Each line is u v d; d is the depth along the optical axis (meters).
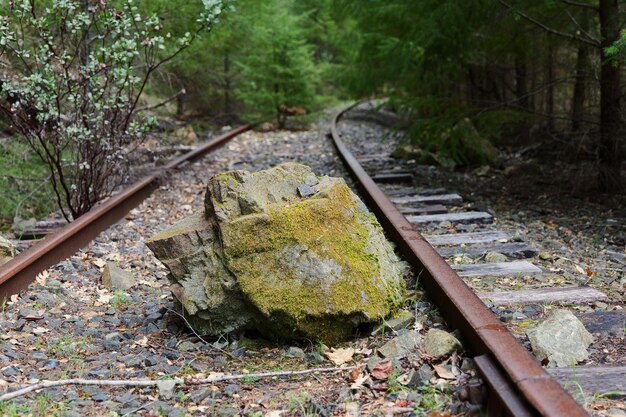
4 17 5.67
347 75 16.98
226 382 3.21
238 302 3.66
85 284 4.85
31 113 6.17
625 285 4.48
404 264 4.63
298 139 14.56
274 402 2.95
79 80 6.18
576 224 6.45
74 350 3.60
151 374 3.31
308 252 3.62
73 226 5.59
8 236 6.61
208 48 12.76
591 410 2.58
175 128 13.27
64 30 6.16
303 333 3.58
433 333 3.29
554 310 3.59
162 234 3.91
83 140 6.30
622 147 8.37
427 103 11.47
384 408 2.79
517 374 2.47
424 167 10.05
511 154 11.44
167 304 4.29
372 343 3.55
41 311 4.19
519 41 9.69
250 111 18.27
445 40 9.53
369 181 7.39
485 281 4.53
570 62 10.38
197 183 8.95
